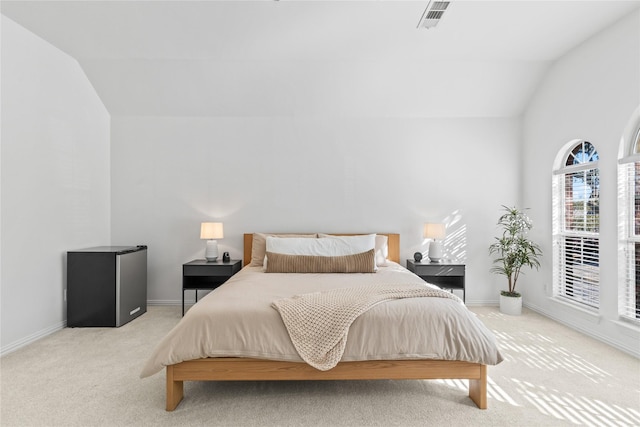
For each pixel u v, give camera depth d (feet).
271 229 14.79
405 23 10.24
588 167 11.40
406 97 14.15
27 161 10.46
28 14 9.73
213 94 13.94
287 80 13.46
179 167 14.67
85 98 13.07
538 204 13.78
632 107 9.62
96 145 13.69
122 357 9.29
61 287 11.73
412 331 6.82
